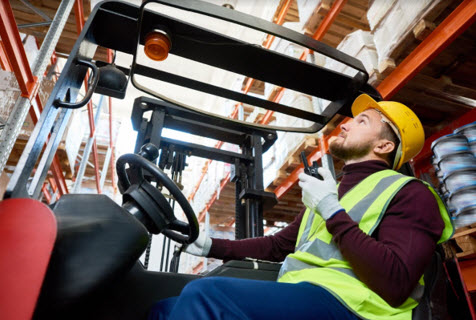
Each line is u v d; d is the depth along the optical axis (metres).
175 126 2.68
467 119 3.94
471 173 3.51
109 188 11.80
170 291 1.47
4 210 0.88
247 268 1.32
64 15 3.89
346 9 4.47
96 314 1.33
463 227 3.38
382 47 3.63
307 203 1.23
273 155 6.01
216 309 0.83
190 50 1.58
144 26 1.48
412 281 0.98
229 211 8.80
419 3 3.11
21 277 0.79
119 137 12.30
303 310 0.91
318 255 1.21
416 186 1.20
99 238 0.99
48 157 1.23
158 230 1.27
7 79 3.60
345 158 1.62
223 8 1.37
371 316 0.98
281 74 1.70
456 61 3.47
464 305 1.33
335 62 4.40
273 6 7.41
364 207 1.20
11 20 3.04
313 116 1.94
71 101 1.43
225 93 1.81
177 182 2.51
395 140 1.57
